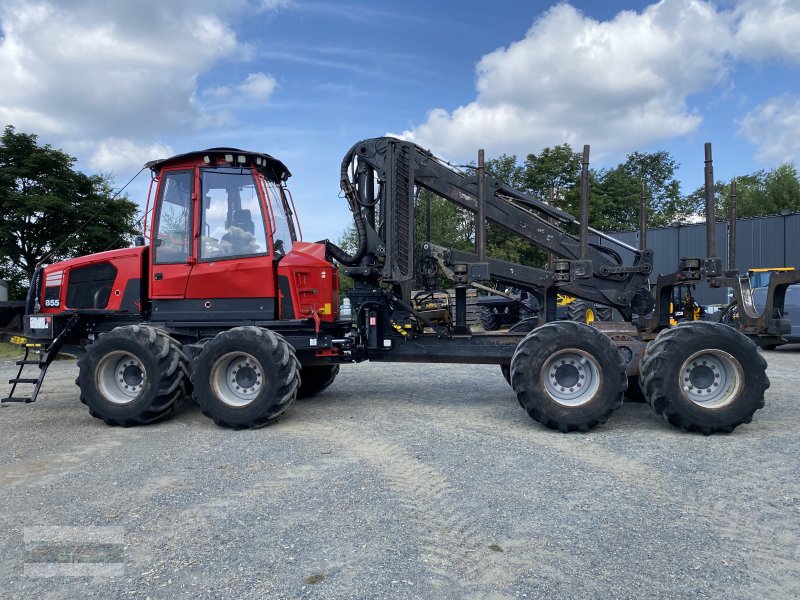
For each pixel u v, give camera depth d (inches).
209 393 240.1
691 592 104.5
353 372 424.2
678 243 994.1
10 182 953.5
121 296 283.4
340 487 161.0
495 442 209.2
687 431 222.5
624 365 222.4
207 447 209.2
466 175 277.7
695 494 153.0
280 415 252.4
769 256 941.2
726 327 218.8
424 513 141.5
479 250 254.4
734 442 206.8
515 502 148.3
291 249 276.7
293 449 203.6
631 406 278.8
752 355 215.9
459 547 122.8
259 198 264.1
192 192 266.8
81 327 287.1
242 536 129.1
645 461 183.3
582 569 113.0
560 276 245.1
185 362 255.9
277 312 263.0
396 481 165.8
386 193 270.1
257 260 261.6
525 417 253.3
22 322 319.3
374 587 106.6
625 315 279.3
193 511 144.4
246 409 235.9
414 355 272.7
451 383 361.7
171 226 270.4
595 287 276.2
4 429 246.1
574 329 224.2
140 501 152.3
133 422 247.1
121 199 940.0
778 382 347.3
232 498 153.4
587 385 225.8
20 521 140.3
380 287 283.1
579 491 156.1
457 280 253.6
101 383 250.1
